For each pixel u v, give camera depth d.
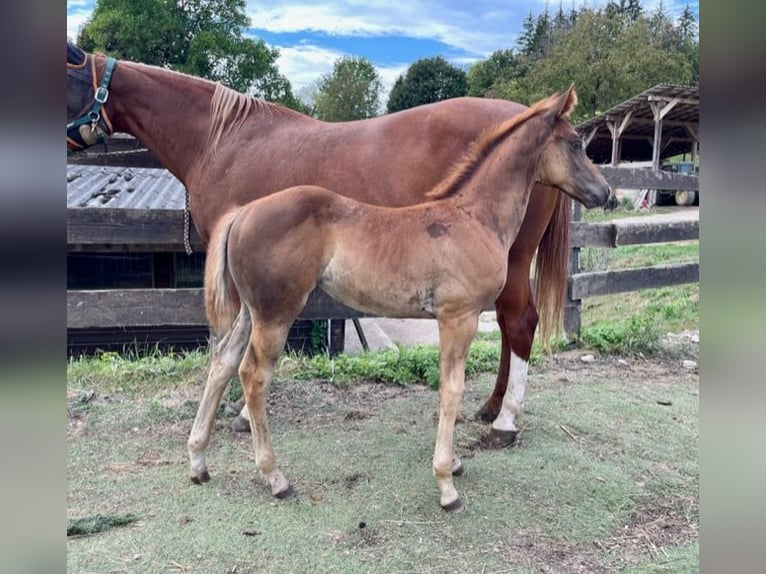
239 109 3.13
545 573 2.11
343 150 2.98
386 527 2.34
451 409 2.41
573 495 2.62
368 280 2.36
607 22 32.31
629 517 2.48
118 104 3.20
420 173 2.94
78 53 3.16
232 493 2.58
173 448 3.04
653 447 3.14
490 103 3.11
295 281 2.31
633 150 24.94
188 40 23.97
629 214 15.69
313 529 2.32
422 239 2.34
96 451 2.98
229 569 2.08
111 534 2.27
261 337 2.36
